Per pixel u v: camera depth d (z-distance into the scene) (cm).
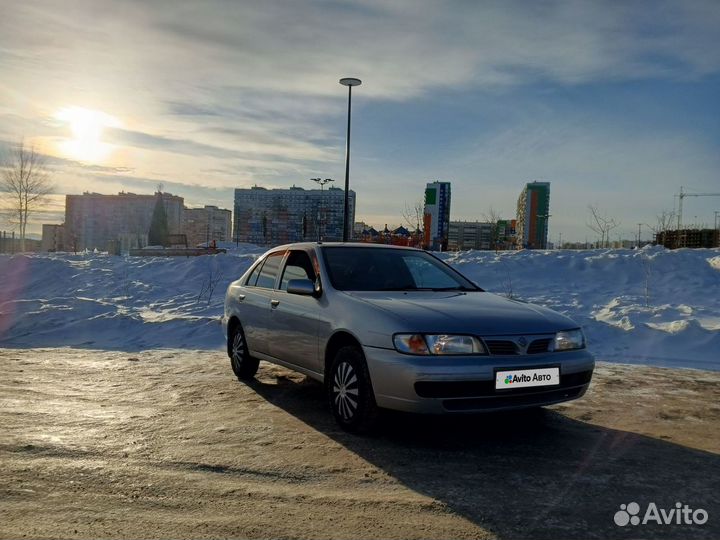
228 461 397
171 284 1614
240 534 291
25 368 711
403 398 414
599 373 707
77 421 489
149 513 315
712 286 1361
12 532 291
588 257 1634
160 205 6594
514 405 424
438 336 417
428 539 288
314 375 519
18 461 393
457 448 430
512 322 443
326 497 338
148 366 732
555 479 370
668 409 543
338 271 541
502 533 295
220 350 849
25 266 1741
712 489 356
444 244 4031
